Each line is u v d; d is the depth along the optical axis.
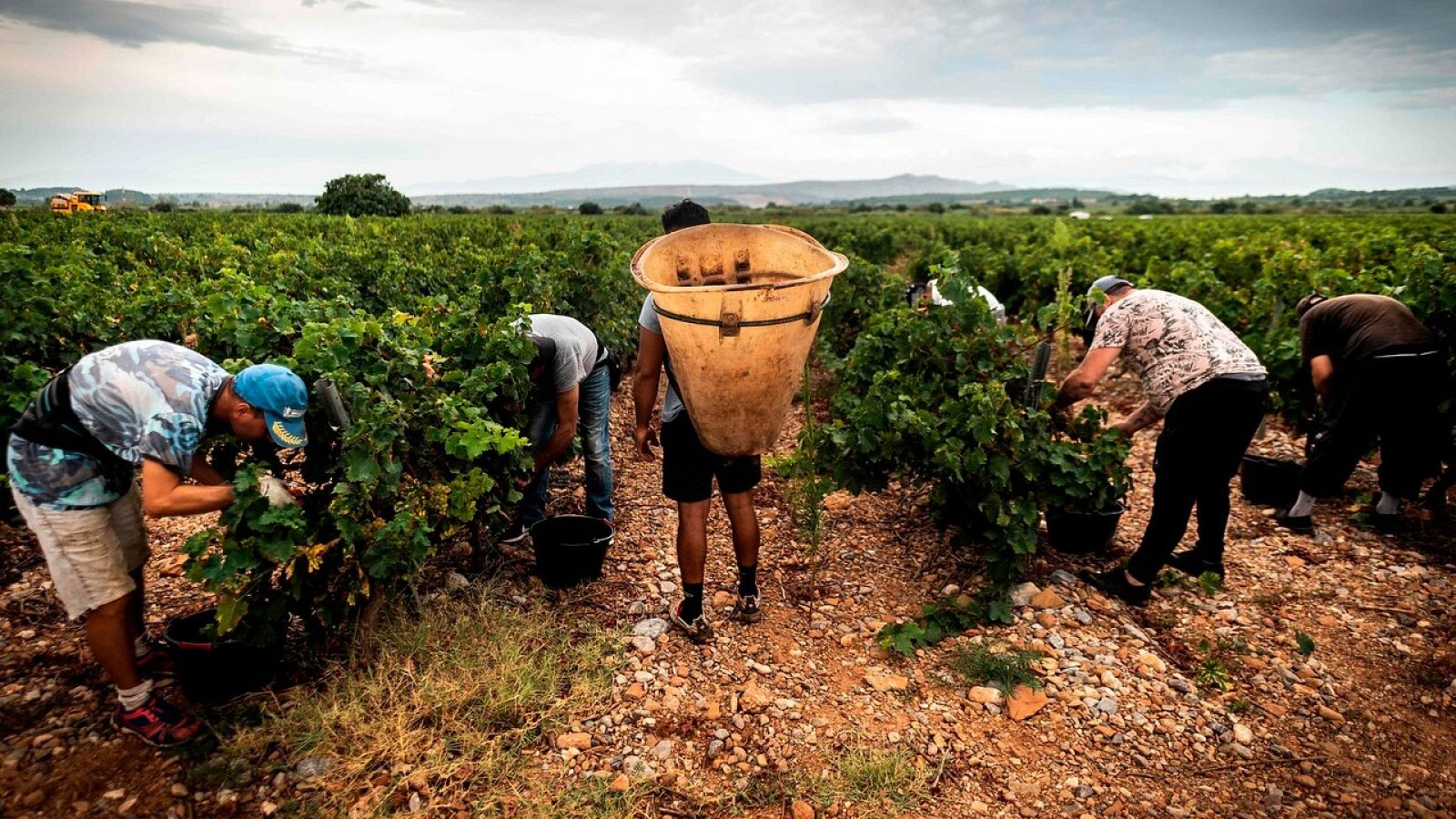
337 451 3.53
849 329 11.38
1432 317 6.15
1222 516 4.63
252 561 2.90
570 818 2.90
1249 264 11.77
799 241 3.52
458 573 4.43
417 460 3.72
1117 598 4.58
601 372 4.88
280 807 2.85
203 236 17.00
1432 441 5.30
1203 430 4.28
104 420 2.73
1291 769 3.29
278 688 3.47
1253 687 3.81
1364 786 3.19
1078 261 11.92
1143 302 4.46
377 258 9.28
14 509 4.71
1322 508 5.82
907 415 4.44
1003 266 13.76
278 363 3.48
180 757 3.05
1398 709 3.66
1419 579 4.76
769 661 3.93
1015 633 4.18
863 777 3.13
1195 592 4.68
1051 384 4.90
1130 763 3.31
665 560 4.92
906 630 4.07
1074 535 5.04
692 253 3.52
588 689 3.53
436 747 3.12
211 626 3.11
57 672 3.50
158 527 4.97
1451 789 3.18
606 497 5.14
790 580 4.77
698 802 3.03
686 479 3.77
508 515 4.28
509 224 26.14
